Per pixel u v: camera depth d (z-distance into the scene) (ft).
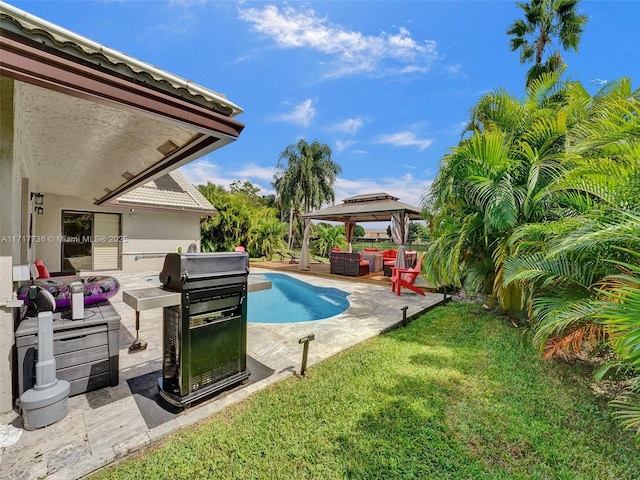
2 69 5.67
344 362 13.01
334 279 39.11
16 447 7.49
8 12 5.61
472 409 9.62
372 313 21.59
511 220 15.15
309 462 7.39
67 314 10.48
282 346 14.85
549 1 29.71
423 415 9.26
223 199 58.70
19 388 8.82
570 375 11.95
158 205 37.78
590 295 10.50
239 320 10.67
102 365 10.28
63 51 6.40
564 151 16.19
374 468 7.22
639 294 6.73
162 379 9.92
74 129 11.45
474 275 20.04
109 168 17.72
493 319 19.85
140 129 10.99
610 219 9.55
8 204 8.52
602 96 18.24
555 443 8.14
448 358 13.53
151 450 7.73
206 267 9.46
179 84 8.03
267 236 62.49
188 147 12.02
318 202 76.84
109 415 8.86
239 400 9.91
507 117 20.21
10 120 8.44
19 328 9.05
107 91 6.91
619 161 10.21
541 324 11.07
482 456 7.66
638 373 9.14
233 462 7.36
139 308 8.08
